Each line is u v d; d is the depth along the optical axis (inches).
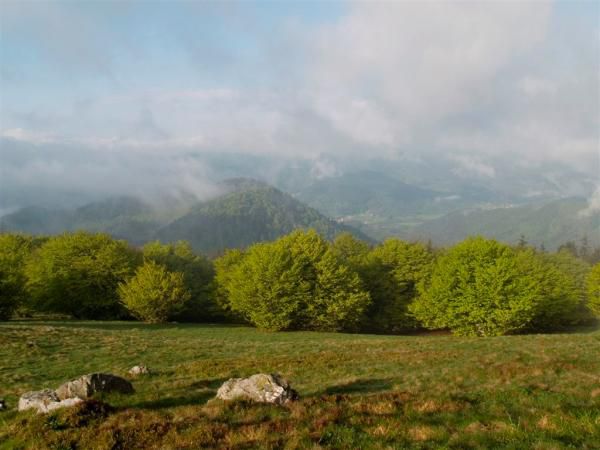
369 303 2810.0
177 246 4207.7
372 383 824.3
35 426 528.7
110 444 479.5
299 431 498.0
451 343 1497.3
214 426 516.4
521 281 2444.6
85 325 2442.2
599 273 2972.4
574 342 1325.0
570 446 436.5
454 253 2679.6
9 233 3900.1
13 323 2223.2
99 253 3053.6
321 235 3174.2
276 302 2578.7
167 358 1269.7
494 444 452.4
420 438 474.6
